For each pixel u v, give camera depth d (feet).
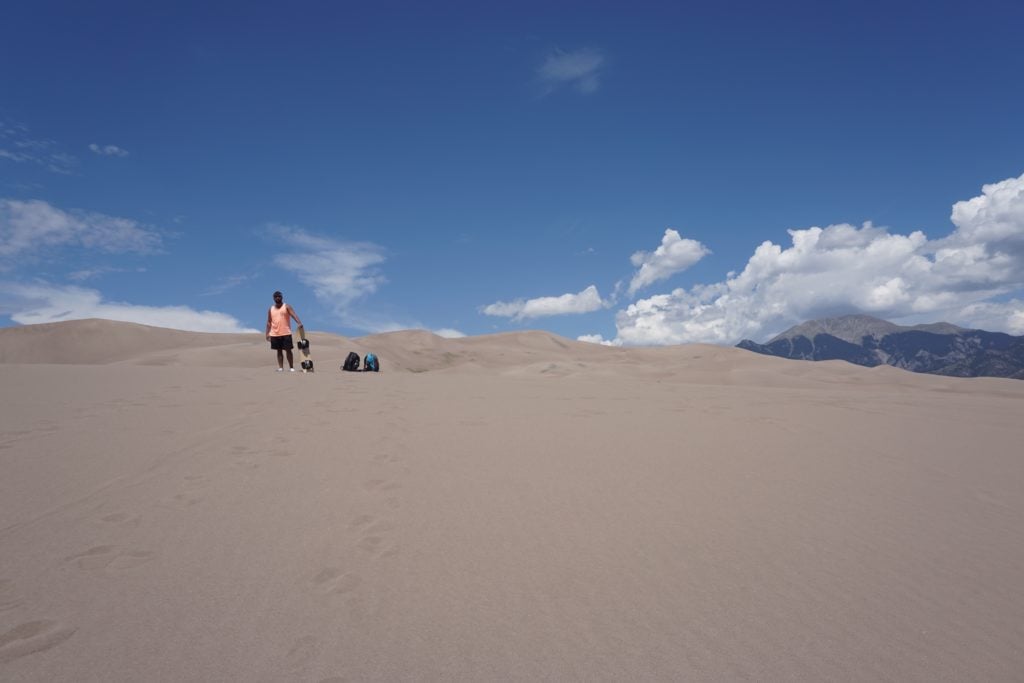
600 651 7.50
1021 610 8.66
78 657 7.13
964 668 7.23
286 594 8.78
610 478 14.74
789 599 8.89
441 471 15.02
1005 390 66.13
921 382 83.46
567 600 8.77
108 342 178.70
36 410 21.03
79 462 14.76
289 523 11.43
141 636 7.61
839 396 32.42
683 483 14.47
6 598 8.43
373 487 13.66
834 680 6.98
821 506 13.00
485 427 20.34
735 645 7.67
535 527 11.53
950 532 11.59
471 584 9.21
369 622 8.08
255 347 115.96
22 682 6.62
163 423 19.53
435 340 248.73
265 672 6.95
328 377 35.65
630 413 24.06
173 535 10.72
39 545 10.14
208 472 14.40
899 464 16.53
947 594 9.11
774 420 23.07
